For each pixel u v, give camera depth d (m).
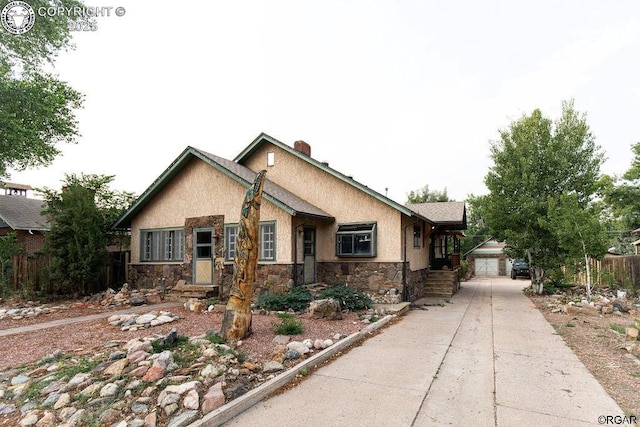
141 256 13.90
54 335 7.03
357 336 7.02
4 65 14.21
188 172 13.16
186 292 11.98
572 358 5.82
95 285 12.91
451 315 9.96
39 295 11.58
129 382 4.16
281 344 6.08
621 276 14.88
